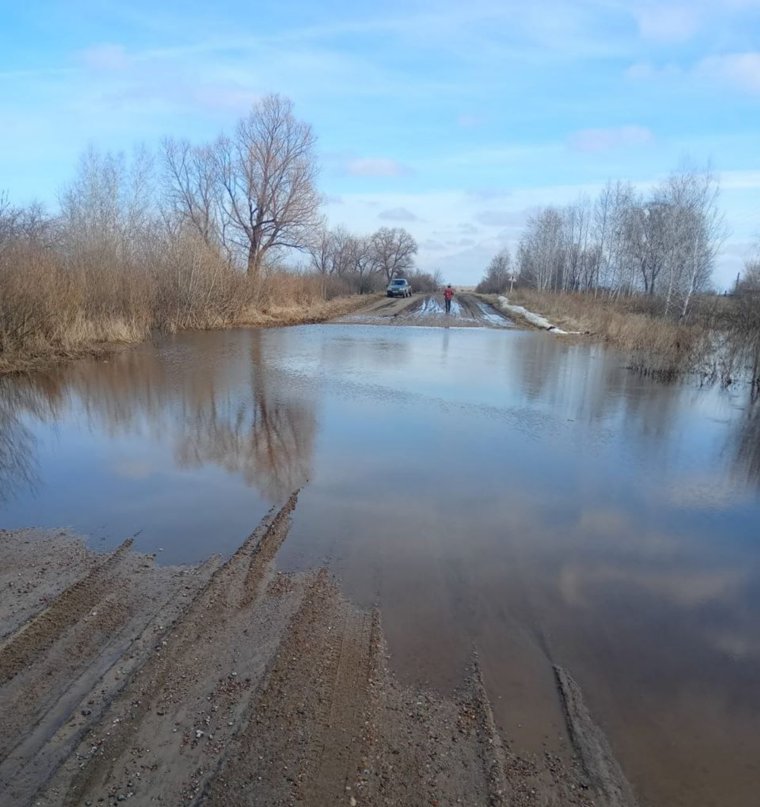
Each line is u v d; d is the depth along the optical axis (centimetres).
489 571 437
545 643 354
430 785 246
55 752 252
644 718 296
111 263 1953
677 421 962
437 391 1127
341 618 367
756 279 2497
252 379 1202
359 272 7425
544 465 698
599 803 245
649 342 1633
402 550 462
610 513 561
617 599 408
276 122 3319
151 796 232
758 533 531
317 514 525
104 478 610
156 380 1170
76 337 1530
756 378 1298
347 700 294
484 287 8962
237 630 348
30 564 424
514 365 1519
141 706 281
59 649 323
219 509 533
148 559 435
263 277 3041
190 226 2664
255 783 240
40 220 2145
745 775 264
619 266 3603
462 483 621
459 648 344
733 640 367
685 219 2595
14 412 890
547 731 283
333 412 923
